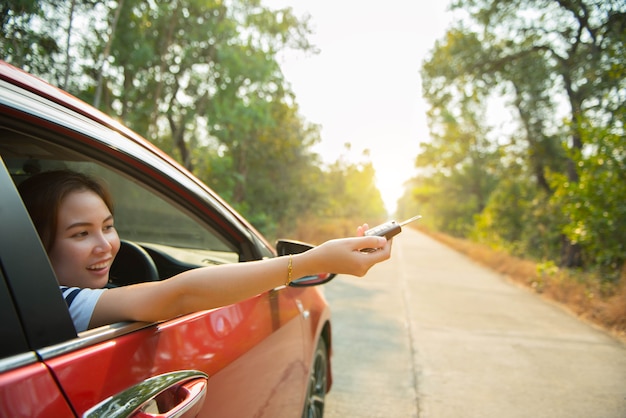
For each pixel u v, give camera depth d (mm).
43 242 1176
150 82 7637
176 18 7438
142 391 945
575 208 9789
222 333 1410
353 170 40719
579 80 12680
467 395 3830
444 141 37531
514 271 12977
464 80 17344
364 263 1157
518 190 22625
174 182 1527
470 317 6930
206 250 2529
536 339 5730
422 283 10508
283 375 1878
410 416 3412
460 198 42781
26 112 1003
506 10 13914
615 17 10539
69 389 831
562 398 3799
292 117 15836
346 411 3463
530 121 17891
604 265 9797
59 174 1241
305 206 18469
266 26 9055
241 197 13906
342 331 5852
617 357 5039
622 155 9250
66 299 1049
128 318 1047
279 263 1141
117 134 1307
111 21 5488
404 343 5371
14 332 786
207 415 1225
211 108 8320
